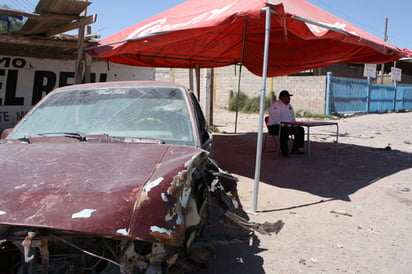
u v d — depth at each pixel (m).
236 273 3.29
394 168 7.43
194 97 4.29
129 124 3.50
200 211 2.71
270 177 6.63
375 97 22.95
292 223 4.48
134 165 2.60
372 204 5.21
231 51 9.82
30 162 2.70
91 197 2.29
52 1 6.52
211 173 2.99
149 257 2.23
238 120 17.61
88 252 2.27
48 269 2.27
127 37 6.63
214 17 5.38
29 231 2.22
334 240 4.03
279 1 5.38
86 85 4.14
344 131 13.59
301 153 8.82
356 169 7.30
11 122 10.31
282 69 10.04
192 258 2.56
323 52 8.60
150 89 3.89
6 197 2.32
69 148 2.96
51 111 3.79
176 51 9.07
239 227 3.01
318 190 5.86
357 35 5.93
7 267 2.51
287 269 3.39
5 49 10.02
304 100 20.39
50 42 8.77
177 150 2.89
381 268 3.45
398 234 4.22
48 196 2.31
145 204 2.25
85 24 7.30
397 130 14.12
